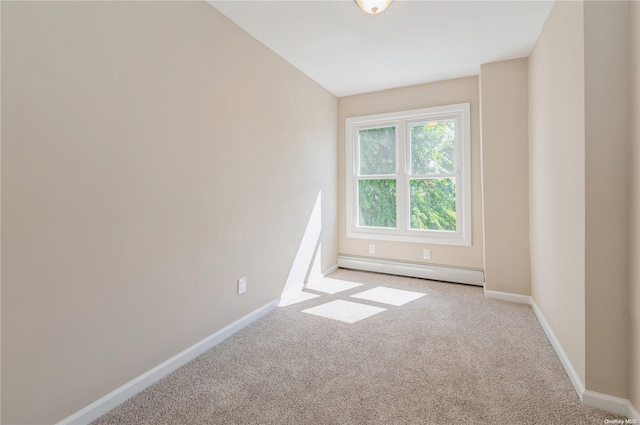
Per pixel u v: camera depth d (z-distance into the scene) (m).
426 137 3.67
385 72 3.24
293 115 3.07
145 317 1.67
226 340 2.20
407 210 3.78
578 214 1.59
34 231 1.22
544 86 2.29
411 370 1.80
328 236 3.87
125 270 1.57
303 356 1.98
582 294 1.54
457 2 2.05
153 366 1.72
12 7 1.15
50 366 1.28
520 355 1.96
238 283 2.36
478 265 3.41
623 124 1.42
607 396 1.45
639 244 1.32
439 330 2.33
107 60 1.46
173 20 1.80
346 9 2.13
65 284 1.33
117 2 1.50
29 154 1.20
